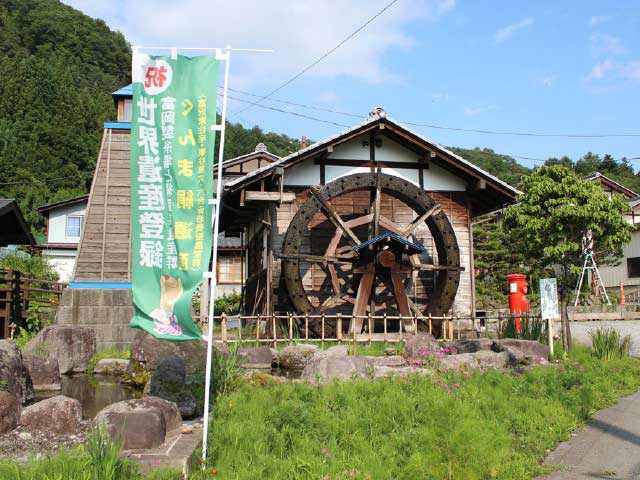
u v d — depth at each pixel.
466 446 4.12
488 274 22.86
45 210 22.33
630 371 7.73
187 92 4.25
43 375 6.60
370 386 5.58
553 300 8.48
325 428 4.48
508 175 41.00
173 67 4.27
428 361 7.05
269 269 11.12
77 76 54.06
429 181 12.31
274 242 11.23
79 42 60.69
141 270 4.12
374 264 10.94
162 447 3.77
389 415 4.78
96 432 3.61
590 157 49.44
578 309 15.13
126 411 3.91
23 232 12.93
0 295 9.61
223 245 21.94
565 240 14.67
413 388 5.55
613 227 14.35
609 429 5.15
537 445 4.62
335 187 11.03
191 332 4.05
